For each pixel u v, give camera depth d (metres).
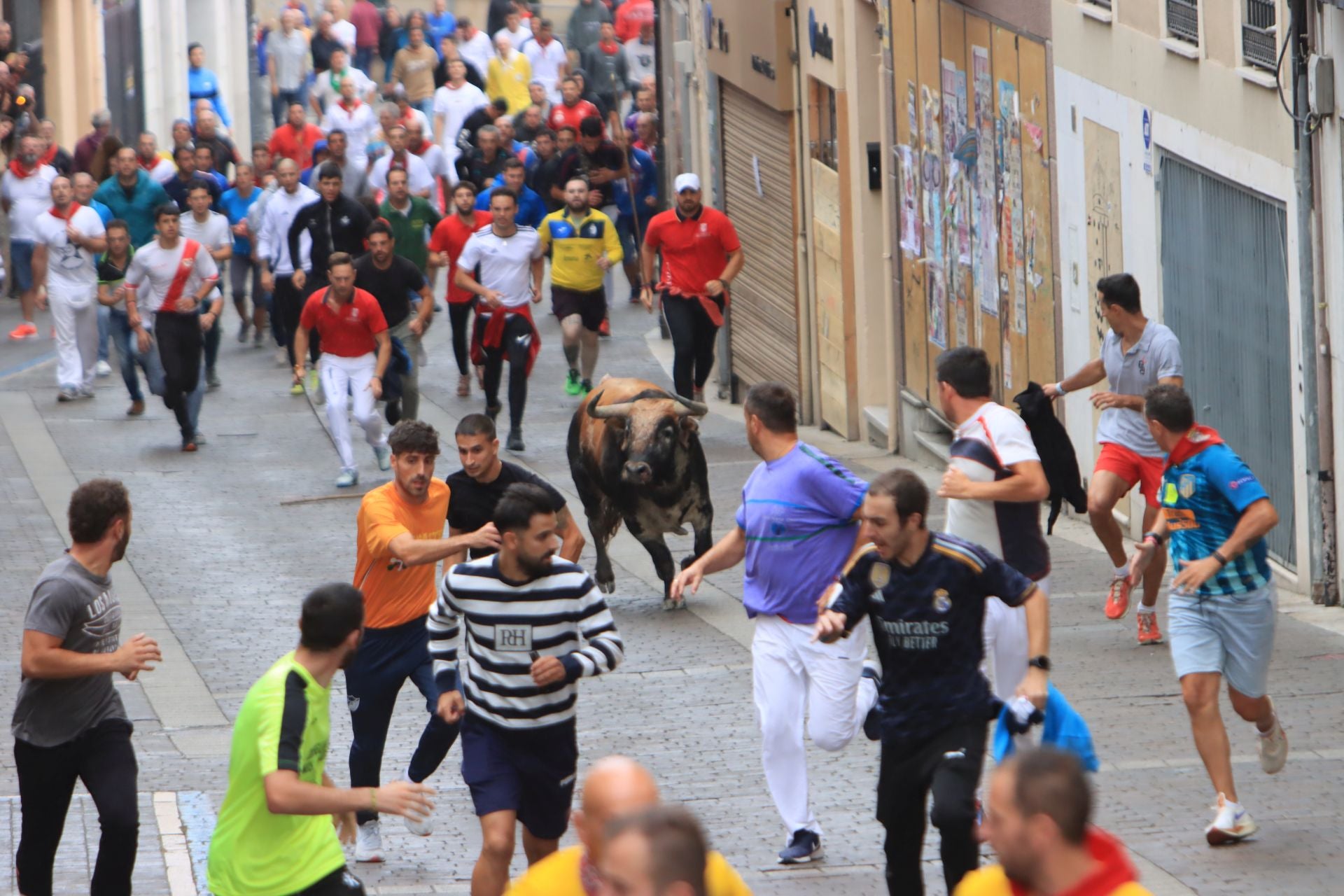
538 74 128.50
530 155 101.25
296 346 59.25
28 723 25.36
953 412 29.02
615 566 50.94
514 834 25.30
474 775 25.23
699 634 43.44
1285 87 41.50
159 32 130.88
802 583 27.95
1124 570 39.50
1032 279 54.97
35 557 51.28
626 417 44.16
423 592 29.58
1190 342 47.41
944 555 23.58
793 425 28.44
